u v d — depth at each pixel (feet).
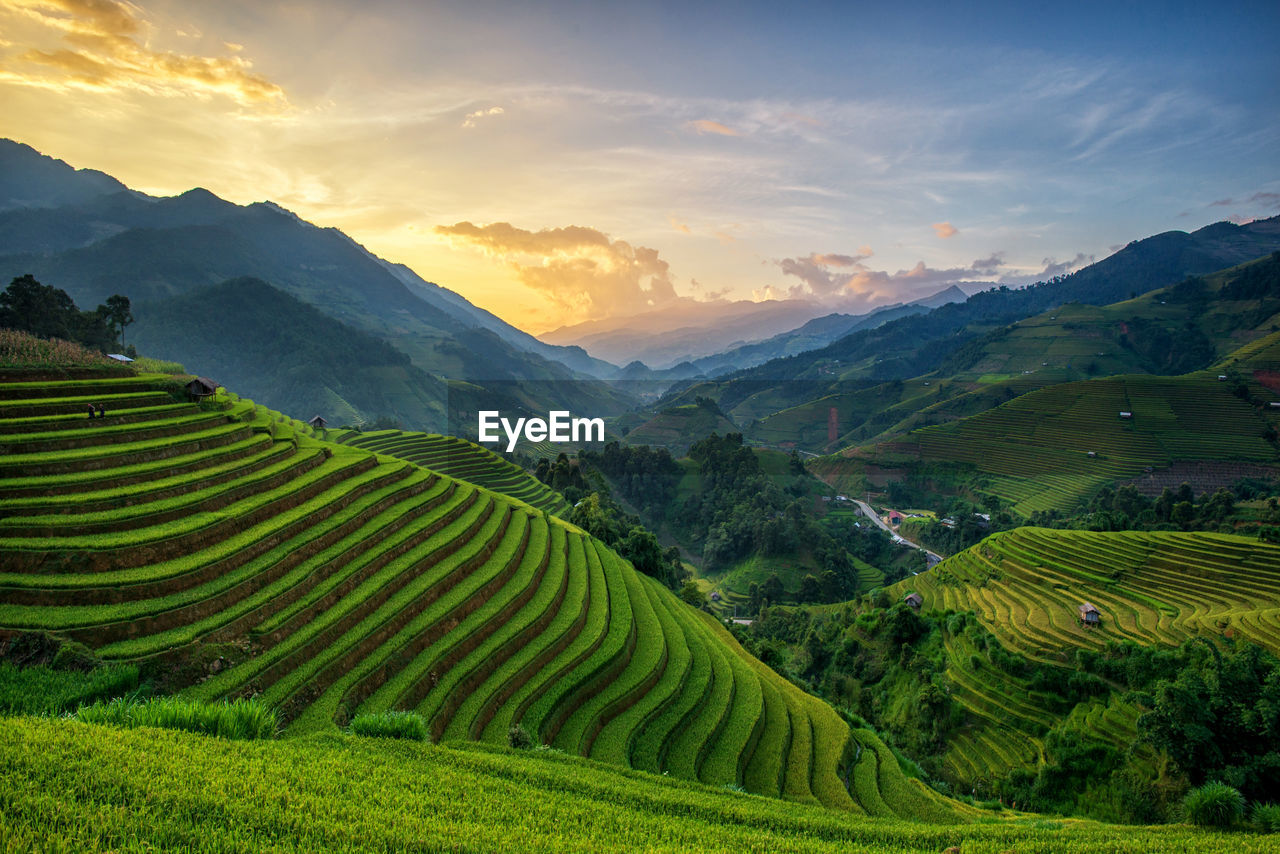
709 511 393.50
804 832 47.42
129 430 102.22
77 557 71.26
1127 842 53.57
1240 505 290.35
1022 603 200.34
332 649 77.36
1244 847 53.57
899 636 204.33
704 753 89.76
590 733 85.46
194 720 42.93
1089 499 381.81
